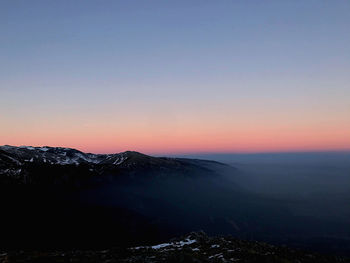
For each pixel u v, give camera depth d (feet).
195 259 122.11
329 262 139.03
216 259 126.31
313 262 135.74
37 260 117.50
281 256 137.49
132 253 138.72
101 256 129.39
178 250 147.43
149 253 138.41
